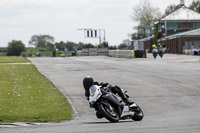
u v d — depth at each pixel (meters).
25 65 166.75
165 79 94.56
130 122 42.22
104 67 142.88
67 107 57.69
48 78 104.25
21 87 82.25
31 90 77.19
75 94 72.31
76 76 108.25
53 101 63.22
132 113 42.25
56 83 91.38
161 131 34.81
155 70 122.31
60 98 66.38
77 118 49.12
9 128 40.84
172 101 62.09
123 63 167.62
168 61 173.62
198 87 78.69
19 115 50.47
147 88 78.62
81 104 60.97
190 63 154.25
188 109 54.03
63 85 87.00
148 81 91.19
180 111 52.28
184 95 68.44
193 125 38.53
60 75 112.75
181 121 42.44
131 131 35.28
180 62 162.88
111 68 136.50
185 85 82.19
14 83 90.50
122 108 41.03
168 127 37.38
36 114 51.38
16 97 67.25
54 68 144.00
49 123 45.28
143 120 44.22
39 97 67.44
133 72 116.88
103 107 40.44
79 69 135.12
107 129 37.00
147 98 65.69
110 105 40.59
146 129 36.28
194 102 60.81
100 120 46.41
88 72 120.94
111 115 40.38
